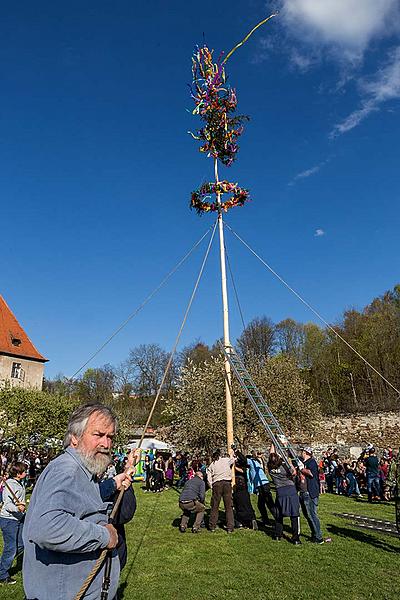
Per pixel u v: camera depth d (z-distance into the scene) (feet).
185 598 22.86
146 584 25.12
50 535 8.12
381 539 35.01
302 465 35.76
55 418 90.12
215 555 31.07
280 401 91.50
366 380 183.21
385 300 216.13
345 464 70.03
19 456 85.92
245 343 213.87
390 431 121.90
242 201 48.93
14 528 25.99
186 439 92.07
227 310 47.19
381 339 187.01
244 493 40.09
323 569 27.22
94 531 8.70
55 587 8.53
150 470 80.33
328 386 188.65
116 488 13.64
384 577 25.53
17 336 167.53
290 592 23.39
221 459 40.14
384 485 59.52
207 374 94.12
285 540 35.04
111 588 9.39
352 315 215.31
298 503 34.17
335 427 131.54
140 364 234.58
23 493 26.89
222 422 87.10
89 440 9.88
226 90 49.88
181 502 38.68
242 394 86.33
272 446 38.81
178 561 29.76
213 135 49.39
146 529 40.55
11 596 23.17
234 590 23.93
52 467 9.26
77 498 8.96
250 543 34.27
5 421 87.20
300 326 228.43
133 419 190.70
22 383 161.99
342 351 198.70
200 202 48.91
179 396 96.78
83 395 234.38
